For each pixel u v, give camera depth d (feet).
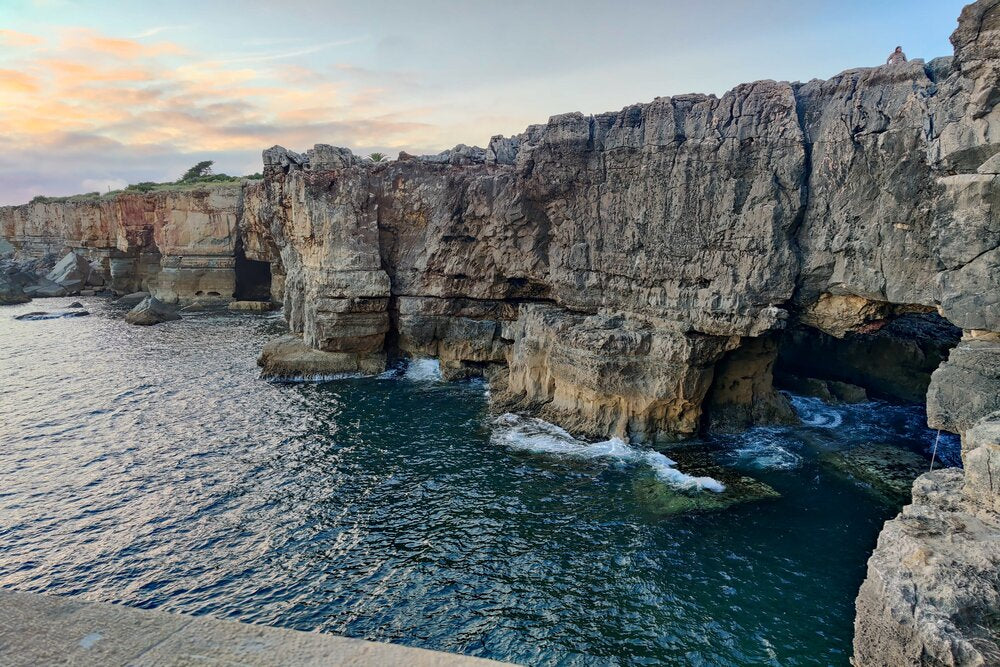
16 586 72.54
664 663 61.00
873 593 48.55
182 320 255.50
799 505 88.89
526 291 158.30
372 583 73.51
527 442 114.42
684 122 109.19
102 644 15.02
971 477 52.85
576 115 123.44
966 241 69.97
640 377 113.70
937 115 80.48
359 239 163.84
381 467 105.19
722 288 105.29
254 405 140.46
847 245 94.27
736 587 71.67
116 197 338.34
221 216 296.51
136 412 135.74
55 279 361.71
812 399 133.49
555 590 71.82
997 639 41.19
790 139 97.55
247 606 69.31
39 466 106.52
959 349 68.95
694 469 100.48
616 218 122.11
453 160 163.53
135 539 83.25
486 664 14.46
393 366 171.83
